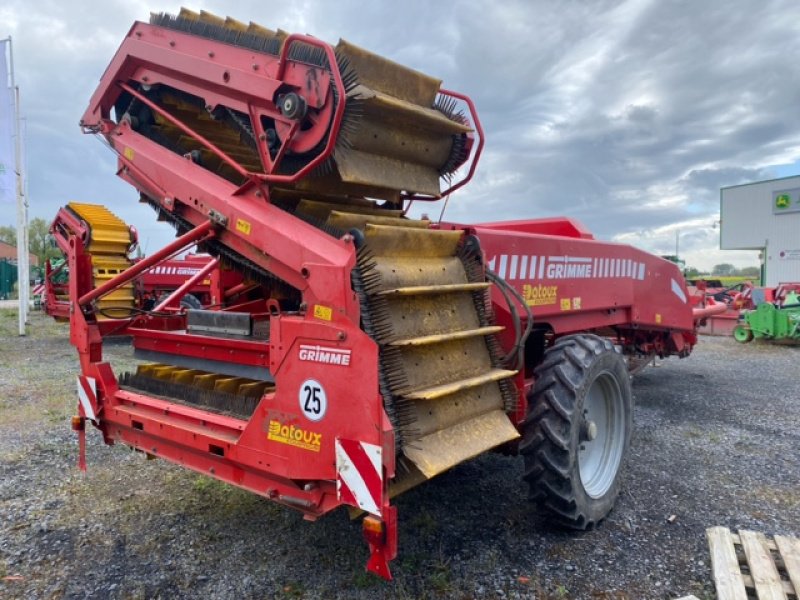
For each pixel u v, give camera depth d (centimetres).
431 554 303
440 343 268
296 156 283
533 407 316
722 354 1066
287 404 249
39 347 1073
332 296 235
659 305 568
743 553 298
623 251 493
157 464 433
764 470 430
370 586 274
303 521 342
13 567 295
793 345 1168
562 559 300
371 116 272
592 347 333
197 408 311
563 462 305
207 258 1255
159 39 339
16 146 1255
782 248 3462
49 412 580
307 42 258
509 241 350
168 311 427
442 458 242
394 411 232
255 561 299
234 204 289
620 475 362
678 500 376
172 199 325
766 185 3512
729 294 1703
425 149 305
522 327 360
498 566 293
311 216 278
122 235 999
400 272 259
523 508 359
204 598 269
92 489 388
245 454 266
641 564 296
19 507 361
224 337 323
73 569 293
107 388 354
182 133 350
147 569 293
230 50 300
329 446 234
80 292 367
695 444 493
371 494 220
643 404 646
